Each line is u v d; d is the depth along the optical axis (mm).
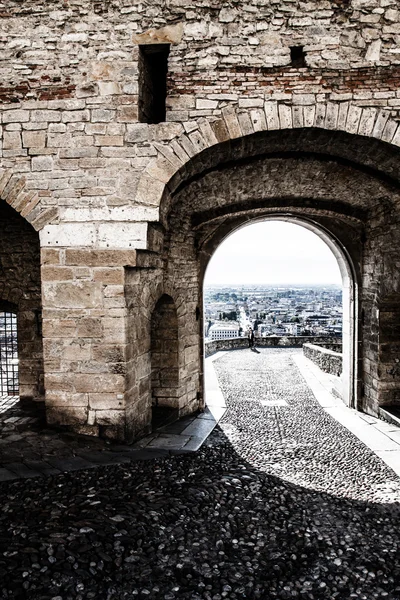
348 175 5383
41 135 4523
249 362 13406
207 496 3637
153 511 3291
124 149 4492
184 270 6797
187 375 6984
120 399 4543
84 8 4473
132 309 4762
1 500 3336
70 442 4453
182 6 4406
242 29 4391
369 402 7234
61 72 4504
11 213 6734
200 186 5602
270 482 4145
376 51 4328
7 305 7008
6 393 7387
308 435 5957
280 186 5930
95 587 2512
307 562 2910
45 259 4539
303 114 4363
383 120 4340
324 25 4348
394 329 6766
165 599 2473
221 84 4406
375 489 4117
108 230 4504
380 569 2857
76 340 4551
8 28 4523
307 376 10938
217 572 2734
